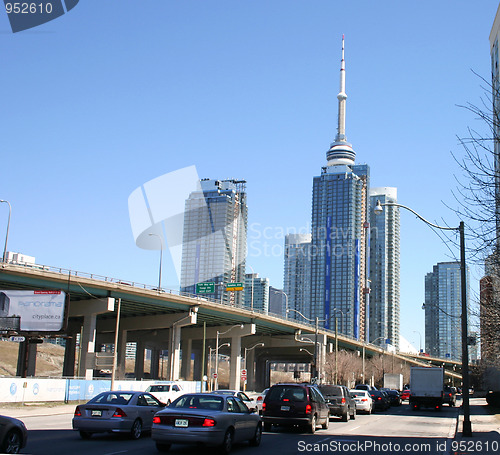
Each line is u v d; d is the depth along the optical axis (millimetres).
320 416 26844
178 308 79562
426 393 53469
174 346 82750
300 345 114125
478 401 81438
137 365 107500
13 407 39812
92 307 69188
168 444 18172
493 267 26016
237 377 95312
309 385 26703
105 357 50688
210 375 94688
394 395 65500
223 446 17562
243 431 19109
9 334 54438
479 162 18719
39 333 54250
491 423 34656
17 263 58156
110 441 21000
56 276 61344
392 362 142625
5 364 127188
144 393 23438
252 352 119500
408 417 41094
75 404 45719
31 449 17812
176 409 18109
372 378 138500
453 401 65000
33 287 61312
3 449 14992
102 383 51125
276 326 103750
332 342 124375
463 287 26203
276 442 21750
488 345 35344
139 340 107812
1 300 55312
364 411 44875
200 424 17250
